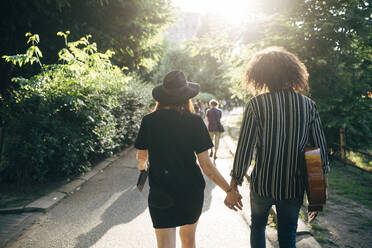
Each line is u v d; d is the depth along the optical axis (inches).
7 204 157.6
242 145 67.9
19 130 177.0
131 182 213.9
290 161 64.1
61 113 209.8
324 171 66.5
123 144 361.1
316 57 247.9
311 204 63.2
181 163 69.9
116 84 276.8
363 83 285.6
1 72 318.0
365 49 273.3
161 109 73.3
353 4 256.2
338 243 119.2
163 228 68.9
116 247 117.4
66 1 301.4
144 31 435.8
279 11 273.0
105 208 160.2
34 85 197.0
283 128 63.8
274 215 141.9
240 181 69.7
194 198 70.8
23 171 183.2
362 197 179.5
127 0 391.2
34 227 135.3
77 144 212.8
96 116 229.3
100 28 396.2
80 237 125.7
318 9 262.4
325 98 277.0
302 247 110.9
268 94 66.4
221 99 1705.2
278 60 67.2
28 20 308.0
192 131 70.3
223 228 136.1
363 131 305.0
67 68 224.4
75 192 188.5
